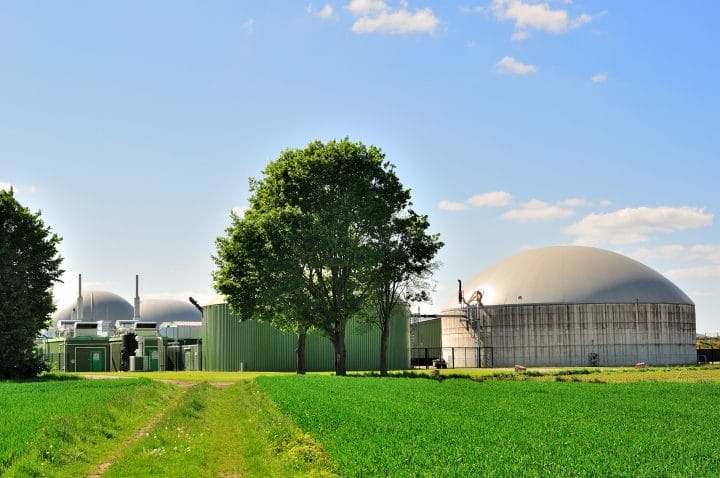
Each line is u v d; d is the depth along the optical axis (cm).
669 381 7556
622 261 13412
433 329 15262
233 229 8631
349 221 8206
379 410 4197
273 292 8044
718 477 2384
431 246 8875
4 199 8388
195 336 13925
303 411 4100
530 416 4081
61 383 6681
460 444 2989
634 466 2556
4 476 2417
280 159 8569
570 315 12556
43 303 8581
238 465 2858
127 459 2853
